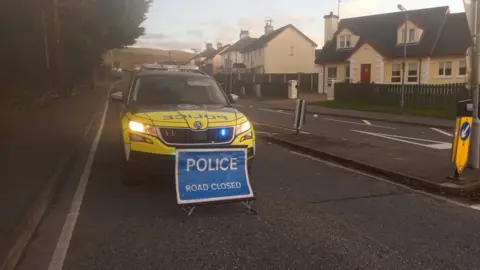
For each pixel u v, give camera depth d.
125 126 6.45
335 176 7.84
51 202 6.09
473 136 7.83
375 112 23.36
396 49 36.00
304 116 13.12
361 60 37.50
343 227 5.14
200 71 8.91
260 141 12.19
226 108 7.02
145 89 7.58
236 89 46.09
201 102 7.38
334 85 31.55
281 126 16.67
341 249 4.48
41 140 10.84
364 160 8.77
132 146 6.14
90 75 45.16
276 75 49.94
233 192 5.69
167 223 5.24
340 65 40.88
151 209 5.78
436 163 8.46
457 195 6.58
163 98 7.39
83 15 31.25
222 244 4.60
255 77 50.69
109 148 10.54
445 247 4.55
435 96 24.50
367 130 15.59
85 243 4.61
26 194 5.97
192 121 6.12
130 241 4.67
